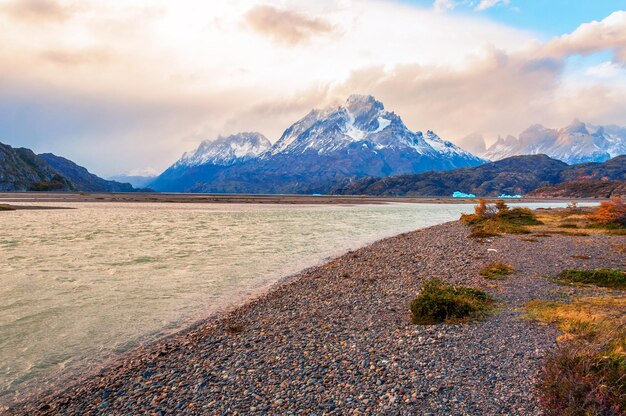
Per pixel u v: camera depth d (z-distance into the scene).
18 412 10.54
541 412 8.77
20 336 16.03
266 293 22.52
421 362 11.85
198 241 44.09
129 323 17.56
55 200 154.50
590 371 9.56
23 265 30.08
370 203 173.75
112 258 33.25
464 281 22.55
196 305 20.27
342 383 10.81
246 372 11.94
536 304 17.03
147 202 155.12
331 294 21.41
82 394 11.26
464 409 9.14
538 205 158.88
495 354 12.11
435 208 136.38
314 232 54.94
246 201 175.00
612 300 17.58
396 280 23.98
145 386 11.44
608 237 41.59
